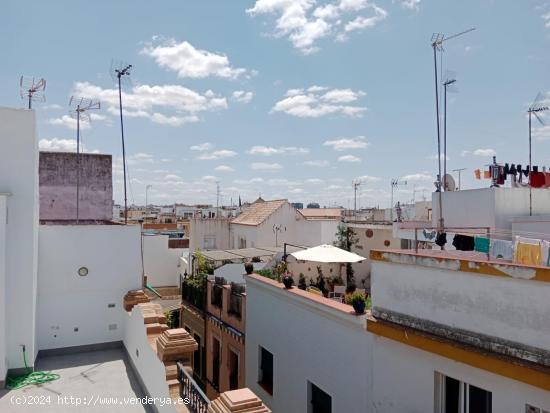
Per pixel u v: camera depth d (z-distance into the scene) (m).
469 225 15.47
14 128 10.96
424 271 6.59
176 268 32.31
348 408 8.38
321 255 13.84
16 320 10.94
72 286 13.08
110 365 11.95
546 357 5.03
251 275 12.67
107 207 23.25
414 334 6.56
